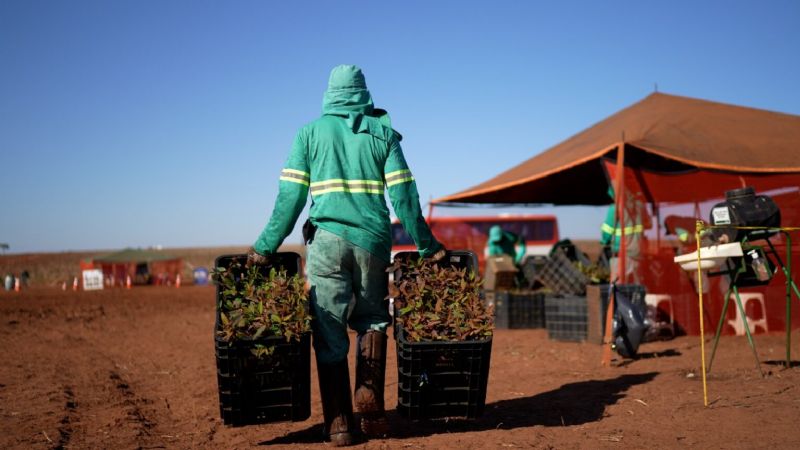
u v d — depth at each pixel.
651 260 9.80
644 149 9.39
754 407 4.99
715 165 8.98
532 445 4.30
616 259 9.95
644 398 5.60
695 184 9.70
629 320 7.89
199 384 7.39
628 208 9.88
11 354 10.17
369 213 4.39
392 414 5.43
